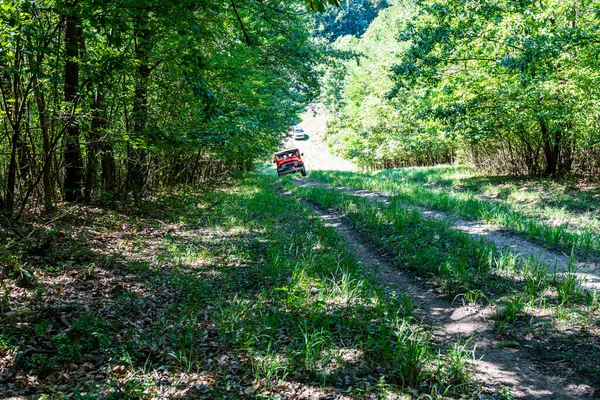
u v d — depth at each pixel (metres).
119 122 11.24
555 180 18.02
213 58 12.45
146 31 9.51
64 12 6.38
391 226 11.26
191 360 4.46
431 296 6.74
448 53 15.20
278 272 7.62
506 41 12.22
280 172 33.66
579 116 14.88
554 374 4.30
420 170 31.17
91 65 7.66
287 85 20.95
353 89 52.00
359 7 104.00
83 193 11.24
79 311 5.15
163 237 9.79
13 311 4.77
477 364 4.58
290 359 4.46
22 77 8.37
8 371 3.83
